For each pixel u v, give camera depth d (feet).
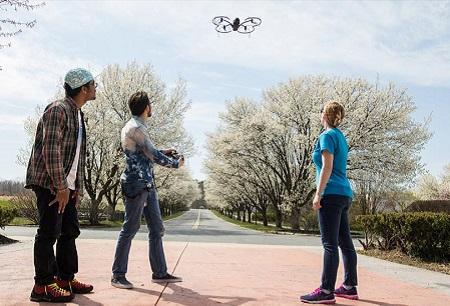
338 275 18.40
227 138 111.55
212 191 190.60
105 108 92.89
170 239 47.52
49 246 10.99
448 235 29.58
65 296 10.90
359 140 94.84
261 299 12.34
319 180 12.74
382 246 34.32
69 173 11.60
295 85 105.19
